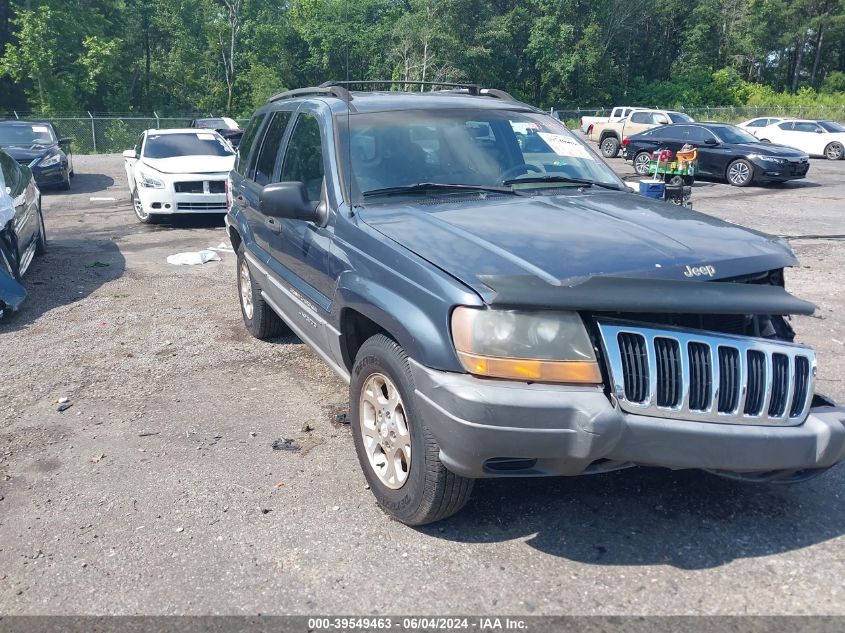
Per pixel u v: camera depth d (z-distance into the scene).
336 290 3.96
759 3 75.94
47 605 3.05
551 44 61.50
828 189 19.00
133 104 58.72
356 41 63.25
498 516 3.63
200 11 60.53
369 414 3.73
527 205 4.02
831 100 69.75
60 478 4.12
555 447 2.95
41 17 44.91
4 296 7.24
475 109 4.91
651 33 75.00
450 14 59.97
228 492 3.92
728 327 3.31
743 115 54.44
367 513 3.69
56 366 5.93
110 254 10.52
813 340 6.45
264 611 2.98
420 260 3.36
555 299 2.90
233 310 7.54
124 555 3.38
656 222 3.73
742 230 3.74
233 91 61.09
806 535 3.46
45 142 18.88
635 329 3.01
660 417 2.99
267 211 4.25
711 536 3.45
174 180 12.42
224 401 5.17
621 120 28.94
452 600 3.02
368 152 4.39
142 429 4.73
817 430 3.17
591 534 3.47
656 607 2.96
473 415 2.95
